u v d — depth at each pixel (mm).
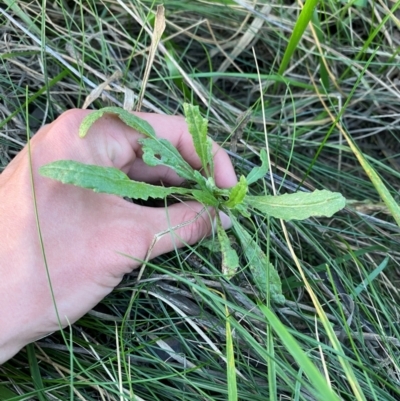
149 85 338
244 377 264
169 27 368
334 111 354
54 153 240
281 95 371
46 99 331
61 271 237
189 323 278
